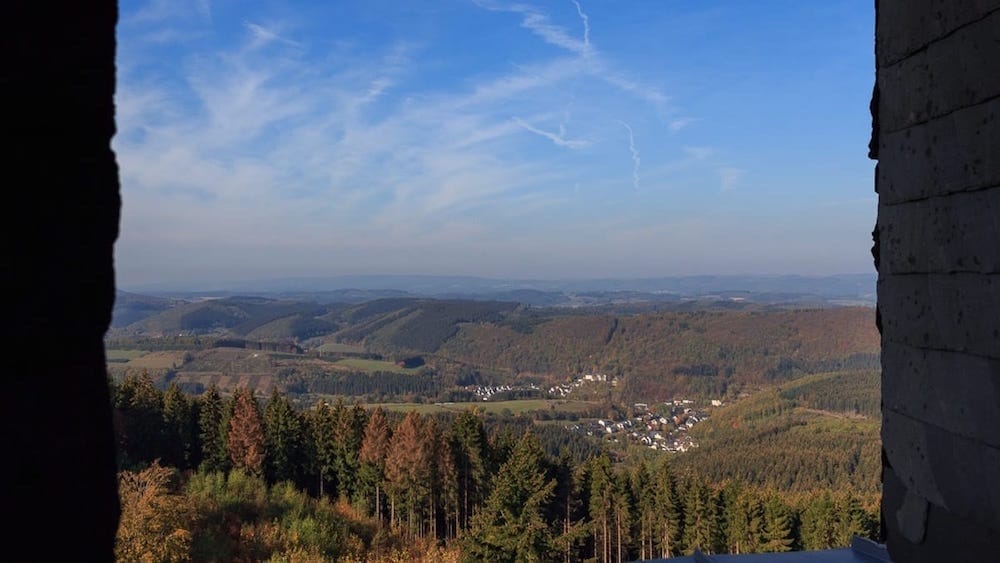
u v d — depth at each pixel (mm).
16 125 699
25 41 704
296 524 16469
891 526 2131
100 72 781
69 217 748
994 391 1631
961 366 1756
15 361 696
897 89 2051
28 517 698
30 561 698
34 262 714
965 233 1731
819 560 2447
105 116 791
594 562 21531
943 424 1832
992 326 1634
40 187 720
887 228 2137
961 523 1774
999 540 1629
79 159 759
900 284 2059
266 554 14414
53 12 728
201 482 19078
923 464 1928
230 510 17078
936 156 1854
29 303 707
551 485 18453
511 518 17688
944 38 1806
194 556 12531
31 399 709
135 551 11625
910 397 1999
